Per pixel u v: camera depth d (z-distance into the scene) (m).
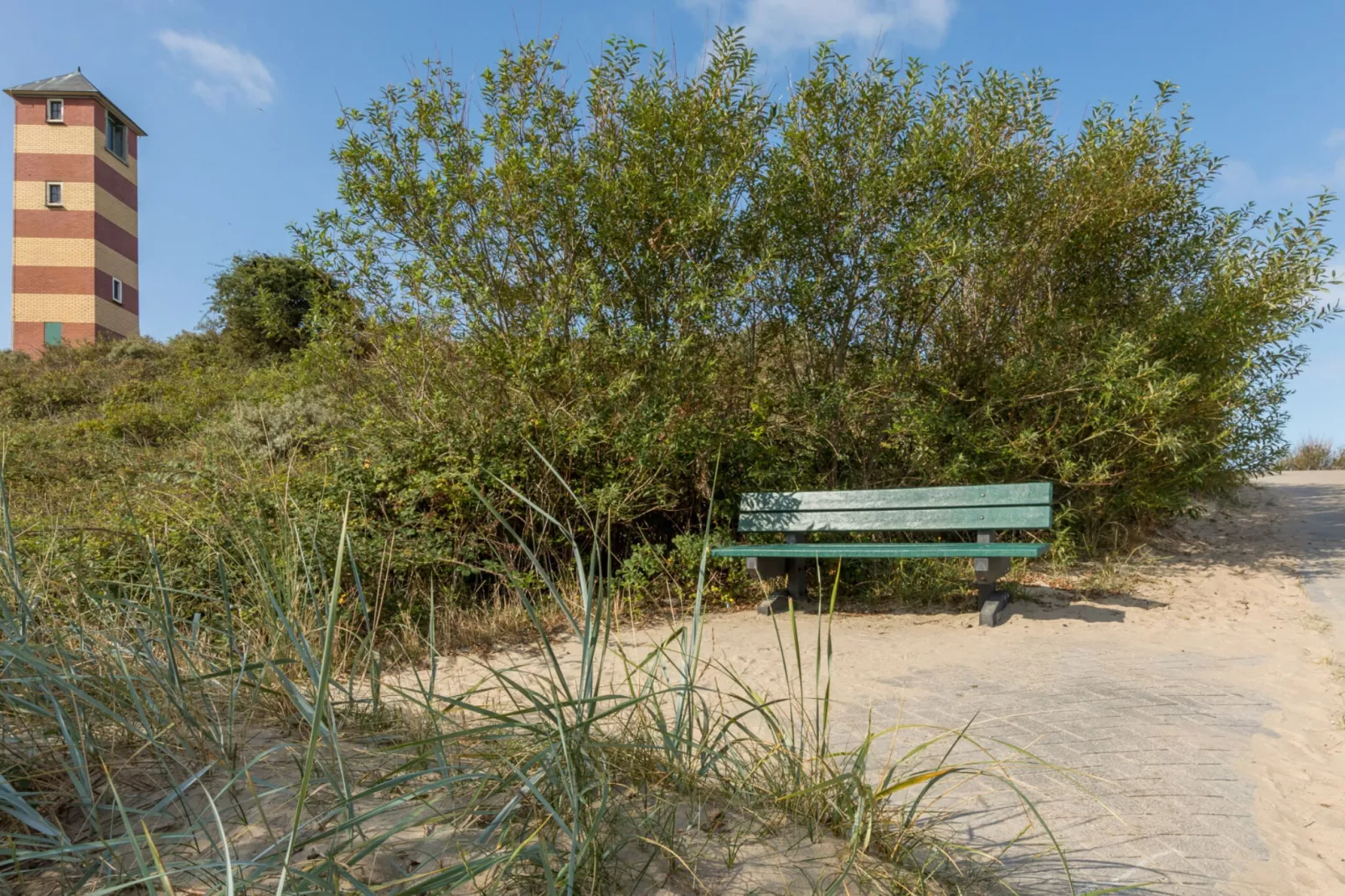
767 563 6.14
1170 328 7.42
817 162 7.43
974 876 2.21
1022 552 5.17
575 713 2.20
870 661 4.67
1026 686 4.11
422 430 6.49
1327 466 17.98
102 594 3.06
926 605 6.06
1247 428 7.96
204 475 5.82
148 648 2.65
